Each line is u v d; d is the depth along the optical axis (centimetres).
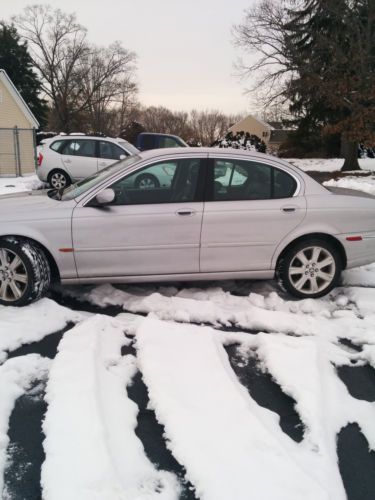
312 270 439
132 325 373
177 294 452
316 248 433
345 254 439
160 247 414
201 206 414
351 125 2023
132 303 421
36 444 241
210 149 431
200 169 419
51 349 344
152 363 309
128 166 418
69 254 409
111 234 408
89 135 1300
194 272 428
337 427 260
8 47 4441
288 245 434
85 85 5278
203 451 228
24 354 336
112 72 5338
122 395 280
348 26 2080
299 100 2602
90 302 436
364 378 314
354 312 417
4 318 384
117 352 332
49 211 408
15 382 294
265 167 430
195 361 313
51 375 294
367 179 1933
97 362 310
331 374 312
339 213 429
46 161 1267
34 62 4862
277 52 2308
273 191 429
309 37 2339
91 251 410
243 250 425
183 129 7919
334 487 211
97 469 213
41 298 419
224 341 356
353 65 1986
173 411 259
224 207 416
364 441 250
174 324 370
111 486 205
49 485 206
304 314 410
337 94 2038
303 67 2131
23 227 403
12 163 2225
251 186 426
